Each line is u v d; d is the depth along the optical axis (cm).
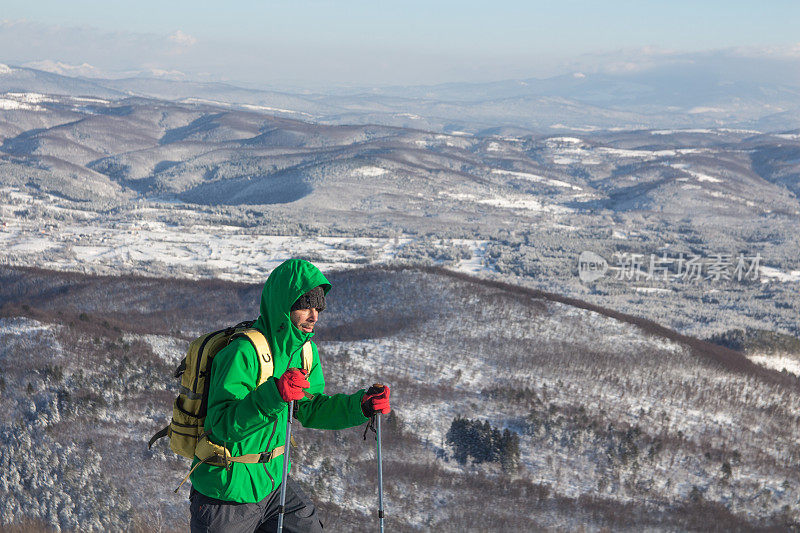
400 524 3994
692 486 5834
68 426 4934
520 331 11100
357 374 8275
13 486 3881
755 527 4919
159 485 4028
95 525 3359
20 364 6062
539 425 6669
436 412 7150
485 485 4953
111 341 6894
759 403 8650
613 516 4675
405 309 12362
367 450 5284
